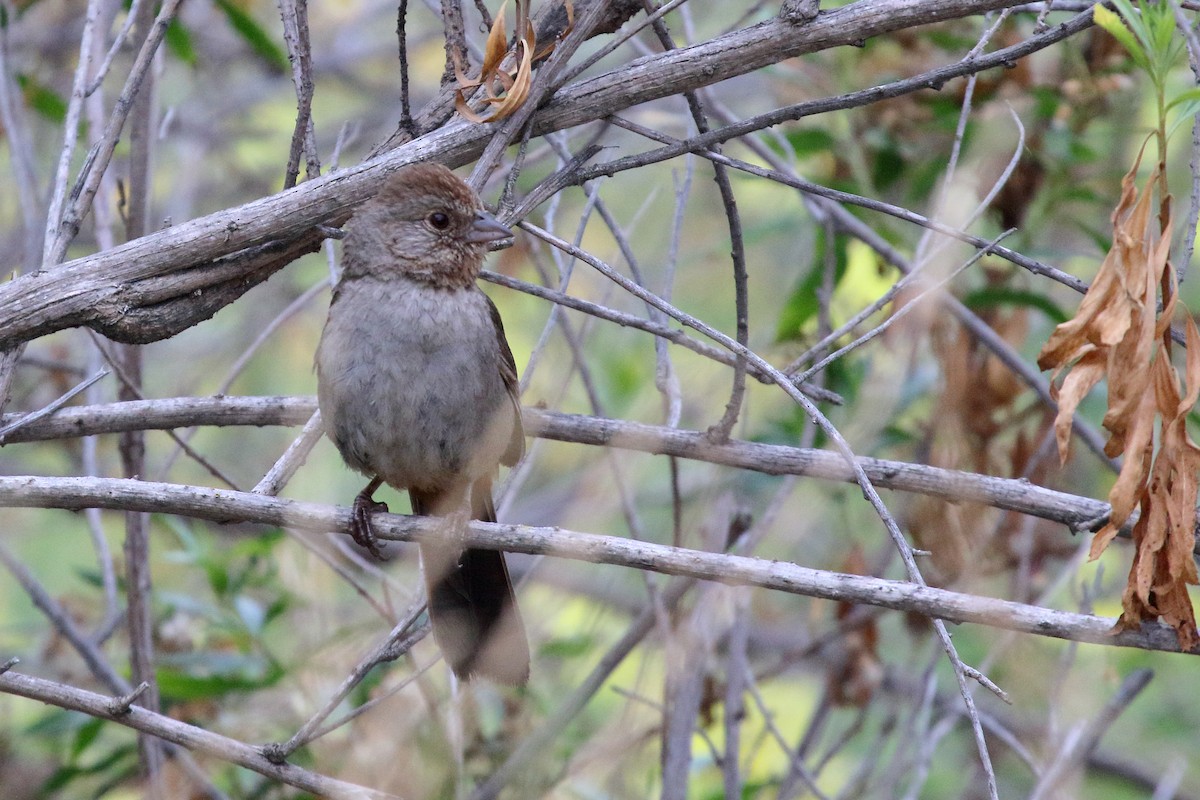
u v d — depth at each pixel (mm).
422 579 8039
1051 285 12820
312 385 16203
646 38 12180
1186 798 13695
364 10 18094
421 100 17109
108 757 10781
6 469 15141
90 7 8484
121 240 11914
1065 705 11297
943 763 12711
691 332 14391
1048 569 12633
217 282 7738
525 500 14047
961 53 11609
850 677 10945
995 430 11070
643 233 14883
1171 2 5812
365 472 8562
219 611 10445
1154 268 6004
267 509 7336
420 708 9547
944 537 10516
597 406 9758
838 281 11383
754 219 14828
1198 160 6680
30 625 12320
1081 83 11445
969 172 11008
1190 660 14445
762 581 6566
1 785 11398
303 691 9992
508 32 8617
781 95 12414
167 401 8492
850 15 7609
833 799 10617
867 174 11766
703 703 10648
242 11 12141
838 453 7867
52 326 7375
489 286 15656
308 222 7770
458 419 8297
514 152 13008
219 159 16672
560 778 9180
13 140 10023
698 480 13031
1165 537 6188
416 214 8211
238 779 10148
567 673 11297
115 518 15508
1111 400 6078
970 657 12344
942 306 10094
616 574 12055
